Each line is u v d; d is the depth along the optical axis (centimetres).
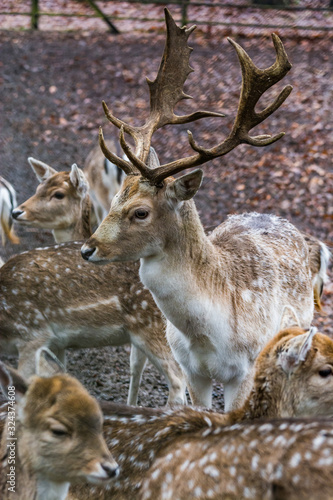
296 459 575
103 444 676
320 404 769
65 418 664
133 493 684
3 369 682
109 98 2638
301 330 809
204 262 930
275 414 753
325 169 2120
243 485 595
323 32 3192
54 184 1465
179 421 702
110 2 3622
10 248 1730
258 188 2038
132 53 3020
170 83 1038
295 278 1058
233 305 948
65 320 1172
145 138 1002
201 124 2430
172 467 649
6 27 3356
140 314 1130
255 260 995
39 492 689
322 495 557
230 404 971
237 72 2836
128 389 1266
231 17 3431
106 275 1153
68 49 3036
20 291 1182
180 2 3212
